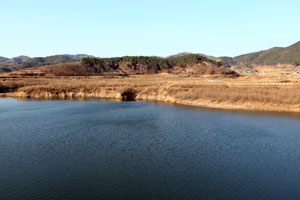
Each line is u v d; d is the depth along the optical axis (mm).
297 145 33656
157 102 71250
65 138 36625
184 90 74625
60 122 46219
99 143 34406
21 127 42562
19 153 30781
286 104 55938
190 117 50312
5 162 28188
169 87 80000
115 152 31156
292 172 26000
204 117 50125
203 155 30234
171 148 32500
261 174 25578
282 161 28609
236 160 28828
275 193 22219
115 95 81250
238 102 59875
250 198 21453
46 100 75500
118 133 39125
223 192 22312
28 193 22141
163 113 54531
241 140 35625
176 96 70875
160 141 35250
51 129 41312
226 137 36969
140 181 24125
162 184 23578
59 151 31484
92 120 47812
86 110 58281
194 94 67812
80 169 26609
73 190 22625
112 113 54719
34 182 24047
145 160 28797
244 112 54281
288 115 50750
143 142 34844
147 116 51531
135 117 50656
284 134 38375
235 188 22984
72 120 47812
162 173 25719
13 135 37969
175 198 21391
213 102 62594
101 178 24750
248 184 23688
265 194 22062
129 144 34062
